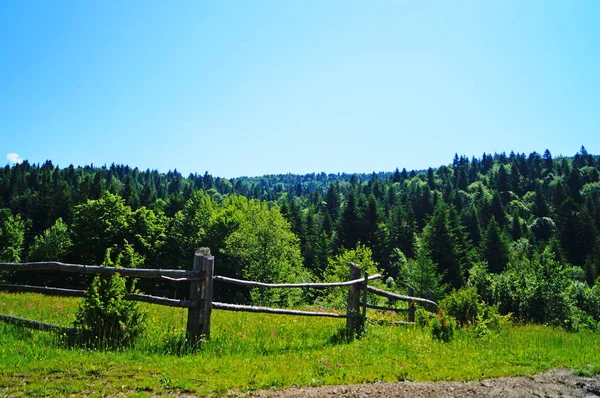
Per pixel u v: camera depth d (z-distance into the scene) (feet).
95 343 19.92
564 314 52.85
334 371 18.01
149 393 14.46
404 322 33.42
